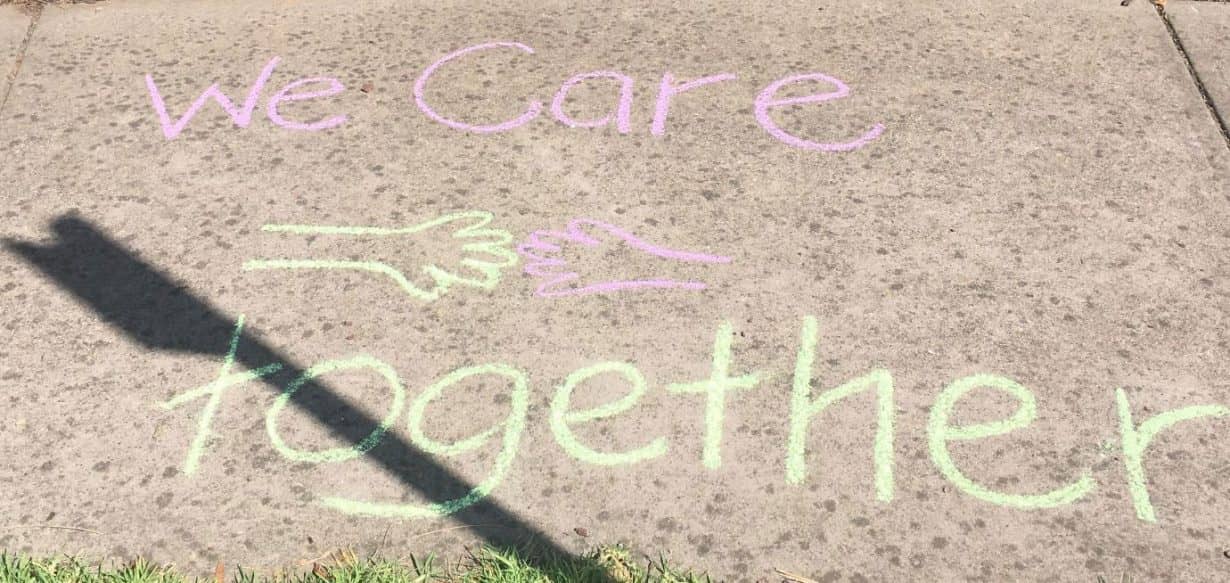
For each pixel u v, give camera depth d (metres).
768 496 2.76
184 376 3.13
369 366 3.15
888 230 3.59
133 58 4.63
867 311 3.29
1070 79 4.34
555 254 3.53
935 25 4.72
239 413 3.01
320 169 3.93
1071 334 3.20
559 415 2.99
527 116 4.20
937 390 3.03
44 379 3.13
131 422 2.99
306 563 2.65
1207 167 3.85
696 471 2.83
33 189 3.87
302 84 4.43
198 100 4.33
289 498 2.79
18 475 2.86
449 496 2.79
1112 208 3.66
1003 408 2.98
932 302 3.31
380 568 2.62
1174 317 3.25
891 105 4.20
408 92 4.36
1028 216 3.64
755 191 3.78
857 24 4.74
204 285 3.44
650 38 4.68
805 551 2.64
